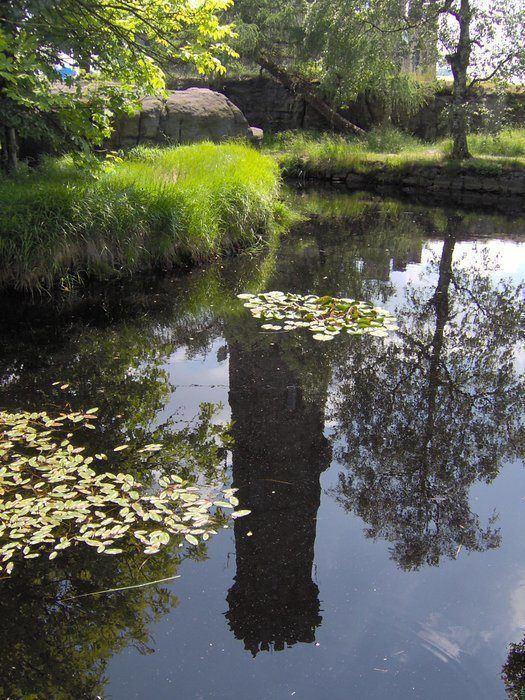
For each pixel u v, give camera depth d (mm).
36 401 4527
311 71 20516
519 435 4320
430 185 14836
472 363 5496
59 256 6680
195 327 6211
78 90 7055
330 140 17812
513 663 2434
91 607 2742
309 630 2605
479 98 15547
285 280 7754
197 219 7977
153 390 4820
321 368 5301
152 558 3012
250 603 2748
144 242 7523
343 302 6891
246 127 15242
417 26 14789
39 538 2963
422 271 8375
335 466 3875
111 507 3303
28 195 6988
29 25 5828
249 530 3230
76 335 5902
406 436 4281
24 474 3531
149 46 7227
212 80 21078
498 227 11375
